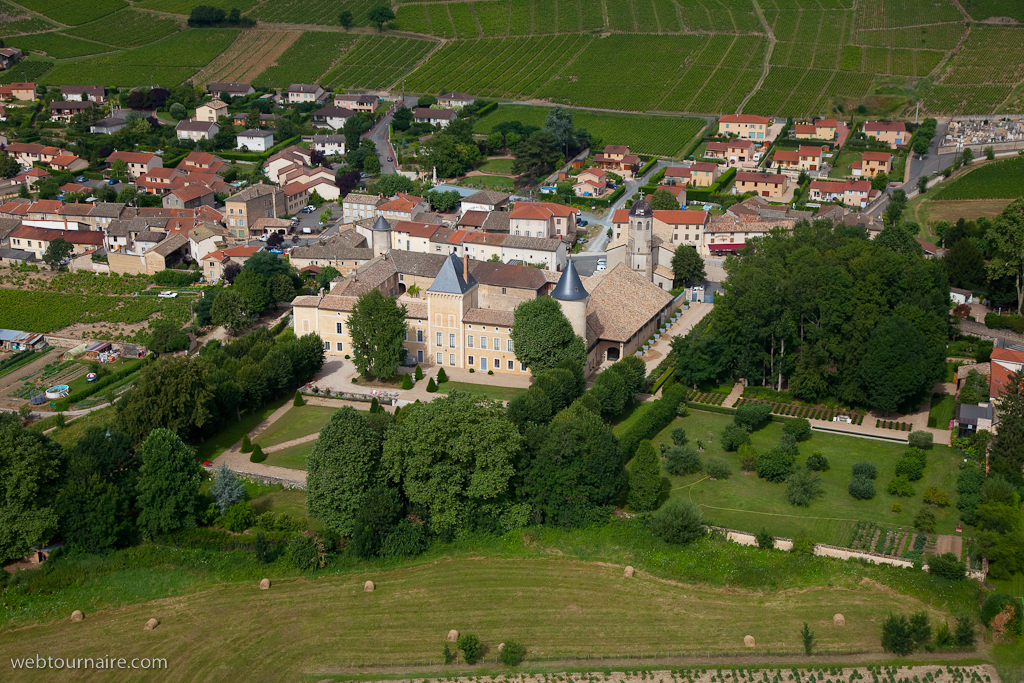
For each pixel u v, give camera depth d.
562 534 150.50
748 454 173.00
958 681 117.75
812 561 141.00
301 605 135.25
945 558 136.25
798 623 129.38
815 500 161.62
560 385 181.38
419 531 147.38
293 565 143.12
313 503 148.75
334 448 149.38
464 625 130.38
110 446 156.12
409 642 127.19
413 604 135.12
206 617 133.25
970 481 159.12
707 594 135.88
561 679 119.50
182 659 124.94
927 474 168.25
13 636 130.38
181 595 138.12
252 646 127.19
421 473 149.75
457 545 148.12
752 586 136.62
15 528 143.00
